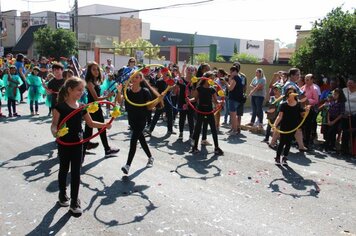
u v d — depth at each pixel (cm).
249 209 519
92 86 704
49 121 1150
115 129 1066
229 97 1048
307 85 910
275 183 636
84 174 645
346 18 1376
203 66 919
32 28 4312
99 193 559
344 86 988
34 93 1256
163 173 667
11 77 1211
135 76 638
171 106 1014
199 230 449
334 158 828
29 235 427
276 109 923
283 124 733
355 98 849
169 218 480
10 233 431
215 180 639
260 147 905
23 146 830
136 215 486
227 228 457
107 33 4431
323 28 1423
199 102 805
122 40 4541
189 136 978
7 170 659
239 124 1075
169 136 996
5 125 1070
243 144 934
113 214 487
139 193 563
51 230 439
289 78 873
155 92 686
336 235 452
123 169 633
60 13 3809
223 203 537
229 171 695
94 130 1041
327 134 887
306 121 888
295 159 804
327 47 1427
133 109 641
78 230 441
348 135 852
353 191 609
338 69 1369
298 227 469
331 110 874
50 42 3209
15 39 4684
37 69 1255
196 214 495
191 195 563
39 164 697
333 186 630
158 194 562
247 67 1742
